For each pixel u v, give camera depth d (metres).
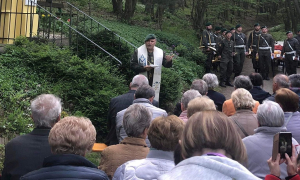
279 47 17.39
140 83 5.52
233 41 14.22
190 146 1.93
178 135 2.77
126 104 5.30
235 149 1.92
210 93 6.30
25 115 6.88
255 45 15.09
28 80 7.83
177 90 9.40
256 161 3.32
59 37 11.44
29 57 8.41
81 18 15.75
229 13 33.28
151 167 2.68
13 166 3.14
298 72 16.30
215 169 1.71
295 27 30.31
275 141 2.65
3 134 6.30
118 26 16.67
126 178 2.65
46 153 3.17
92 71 8.09
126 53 9.95
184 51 15.48
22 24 10.12
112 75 8.73
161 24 21.92
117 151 3.37
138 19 22.59
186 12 30.42
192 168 1.74
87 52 9.92
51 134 2.66
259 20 39.28
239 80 6.19
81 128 2.69
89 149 2.77
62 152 2.62
